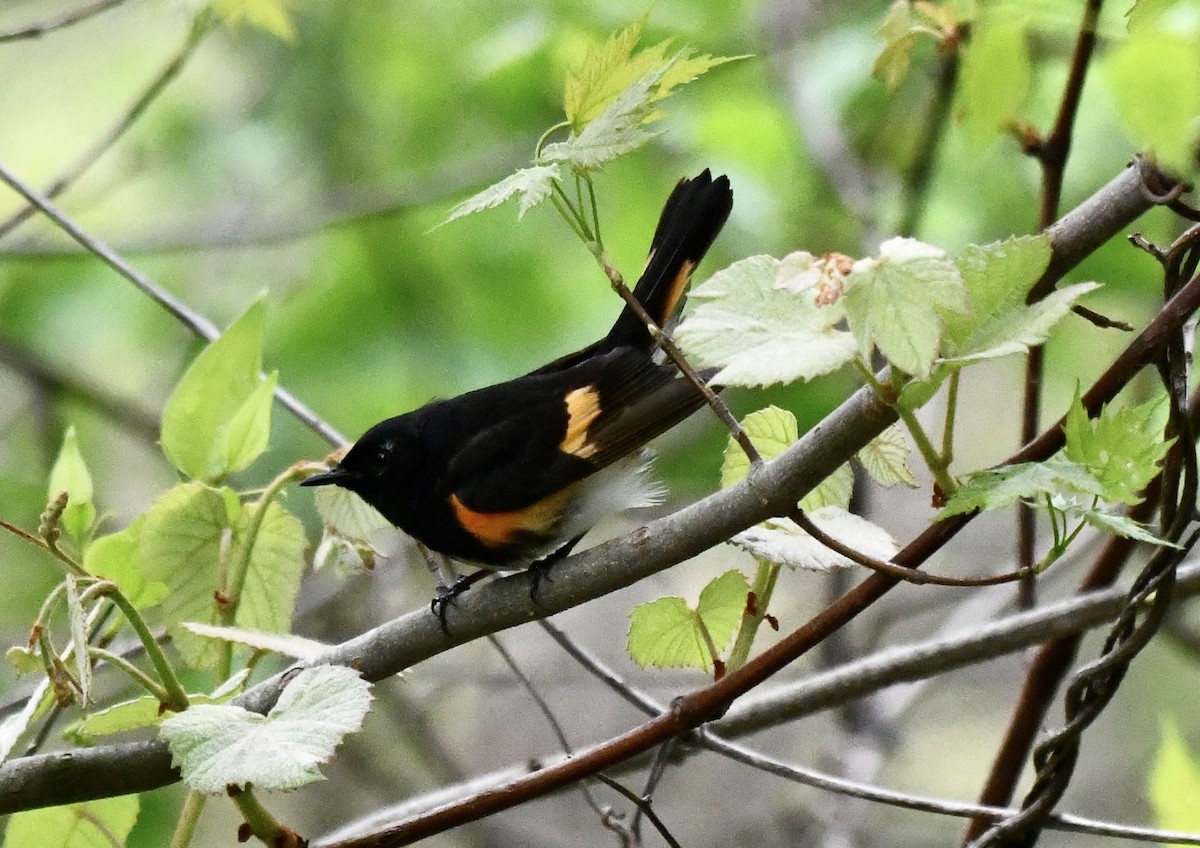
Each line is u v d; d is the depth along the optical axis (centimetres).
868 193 1118
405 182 1315
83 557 594
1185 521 472
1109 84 319
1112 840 1195
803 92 1197
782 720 670
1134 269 1095
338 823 1244
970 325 395
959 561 1168
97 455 1316
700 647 519
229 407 612
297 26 1346
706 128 1247
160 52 1412
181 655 589
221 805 1234
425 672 1146
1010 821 509
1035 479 388
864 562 421
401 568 1120
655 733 457
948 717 1297
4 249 1230
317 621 1129
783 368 385
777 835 1162
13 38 860
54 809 548
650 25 1168
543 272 1297
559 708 1297
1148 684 1295
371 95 1364
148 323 1318
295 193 1361
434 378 1259
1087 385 1223
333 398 1249
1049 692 631
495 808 466
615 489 685
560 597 498
